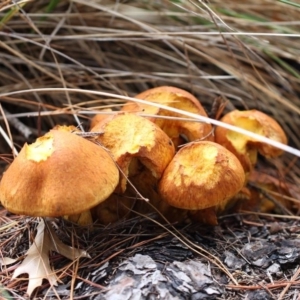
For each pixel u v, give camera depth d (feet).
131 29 2.07
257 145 1.54
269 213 1.66
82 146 1.26
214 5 2.09
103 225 1.45
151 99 1.54
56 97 1.96
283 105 2.01
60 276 1.29
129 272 1.26
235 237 1.44
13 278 1.28
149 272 1.25
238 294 1.26
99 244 1.38
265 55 2.05
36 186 1.22
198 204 1.33
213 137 1.55
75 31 2.08
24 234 1.42
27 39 1.82
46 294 1.25
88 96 1.96
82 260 1.33
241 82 1.99
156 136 1.37
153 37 1.96
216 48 2.05
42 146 1.27
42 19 2.02
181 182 1.34
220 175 1.34
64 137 1.26
